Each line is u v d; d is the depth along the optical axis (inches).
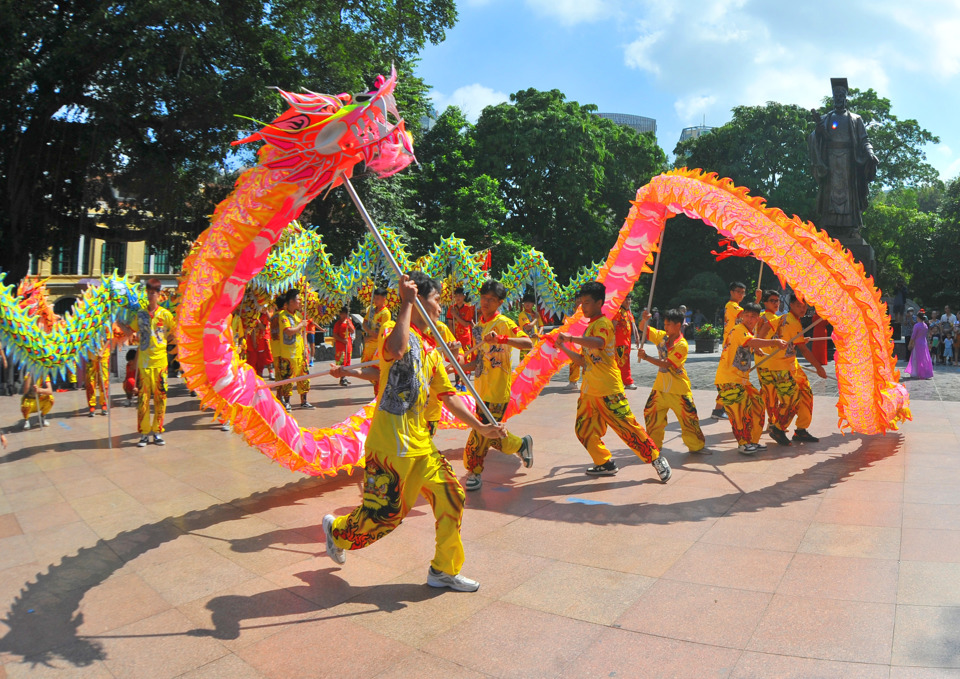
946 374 616.4
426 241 1191.6
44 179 722.2
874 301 269.9
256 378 201.3
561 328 277.7
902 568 145.9
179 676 110.3
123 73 620.4
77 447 299.4
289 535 179.9
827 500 198.8
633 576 146.4
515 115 1359.5
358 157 153.9
